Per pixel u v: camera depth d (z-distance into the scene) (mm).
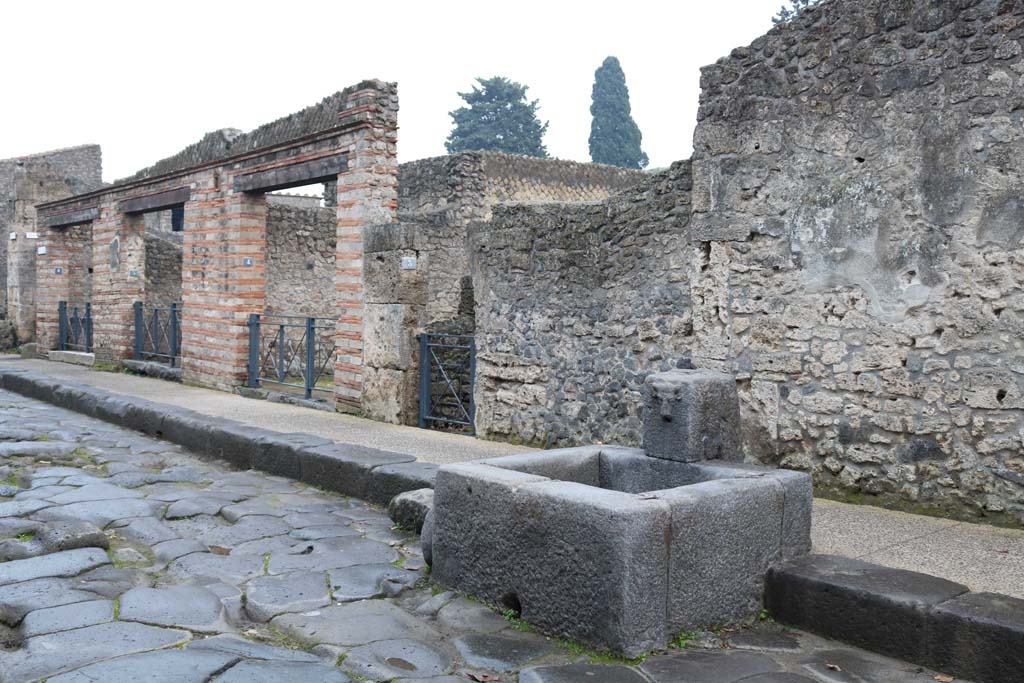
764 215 6008
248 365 12203
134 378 13891
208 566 4656
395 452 6953
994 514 4984
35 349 18281
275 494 6520
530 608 3818
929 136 5215
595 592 3531
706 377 4770
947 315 5168
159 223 23953
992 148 4969
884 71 5395
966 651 3324
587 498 3617
